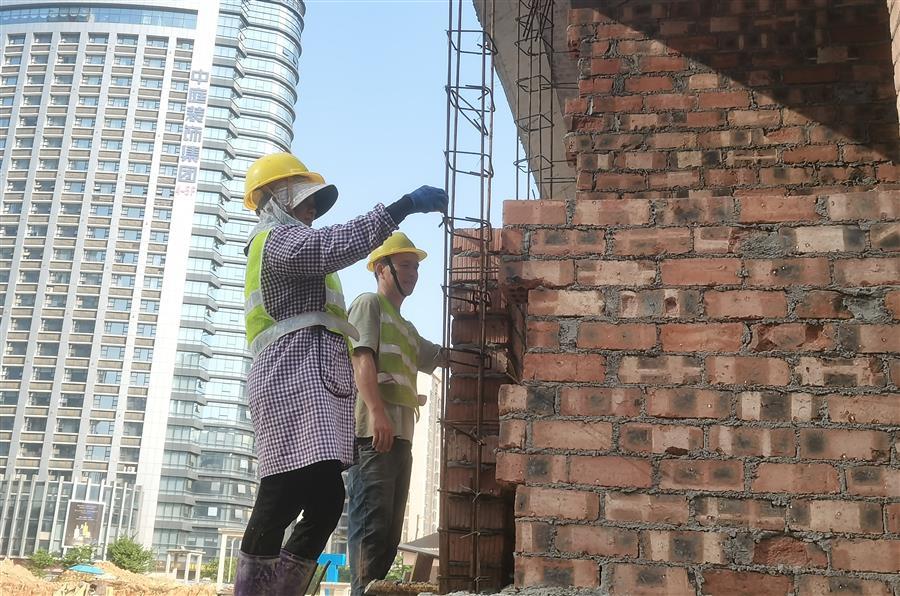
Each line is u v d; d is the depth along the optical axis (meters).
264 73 140.25
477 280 4.31
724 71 4.39
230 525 117.56
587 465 2.84
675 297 2.94
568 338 2.97
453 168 4.27
